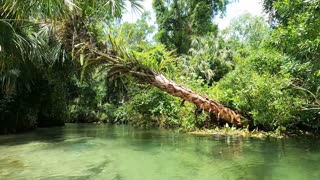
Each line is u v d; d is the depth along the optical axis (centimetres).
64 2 597
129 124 1762
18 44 741
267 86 809
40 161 550
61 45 983
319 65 591
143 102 1276
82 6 851
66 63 1148
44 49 931
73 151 670
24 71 1023
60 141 876
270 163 495
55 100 1501
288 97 764
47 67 1123
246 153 595
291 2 646
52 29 902
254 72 930
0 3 695
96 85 2292
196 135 953
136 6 885
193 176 418
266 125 945
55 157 593
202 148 671
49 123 1634
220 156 568
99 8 885
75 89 1952
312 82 685
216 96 1009
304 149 637
